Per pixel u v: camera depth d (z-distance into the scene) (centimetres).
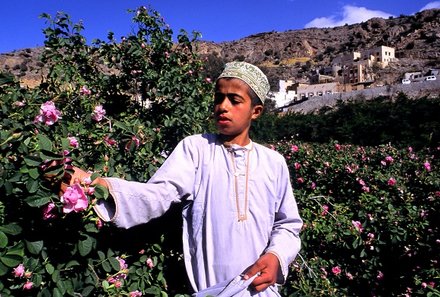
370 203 450
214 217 160
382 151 788
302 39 14150
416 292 355
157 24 401
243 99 163
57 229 150
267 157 173
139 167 239
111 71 420
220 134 173
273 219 170
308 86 8025
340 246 399
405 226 425
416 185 549
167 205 157
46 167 135
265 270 155
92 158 216
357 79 8894
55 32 385
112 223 146
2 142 149
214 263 158
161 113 370
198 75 413
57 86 349
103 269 180
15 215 148
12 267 141
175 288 200
